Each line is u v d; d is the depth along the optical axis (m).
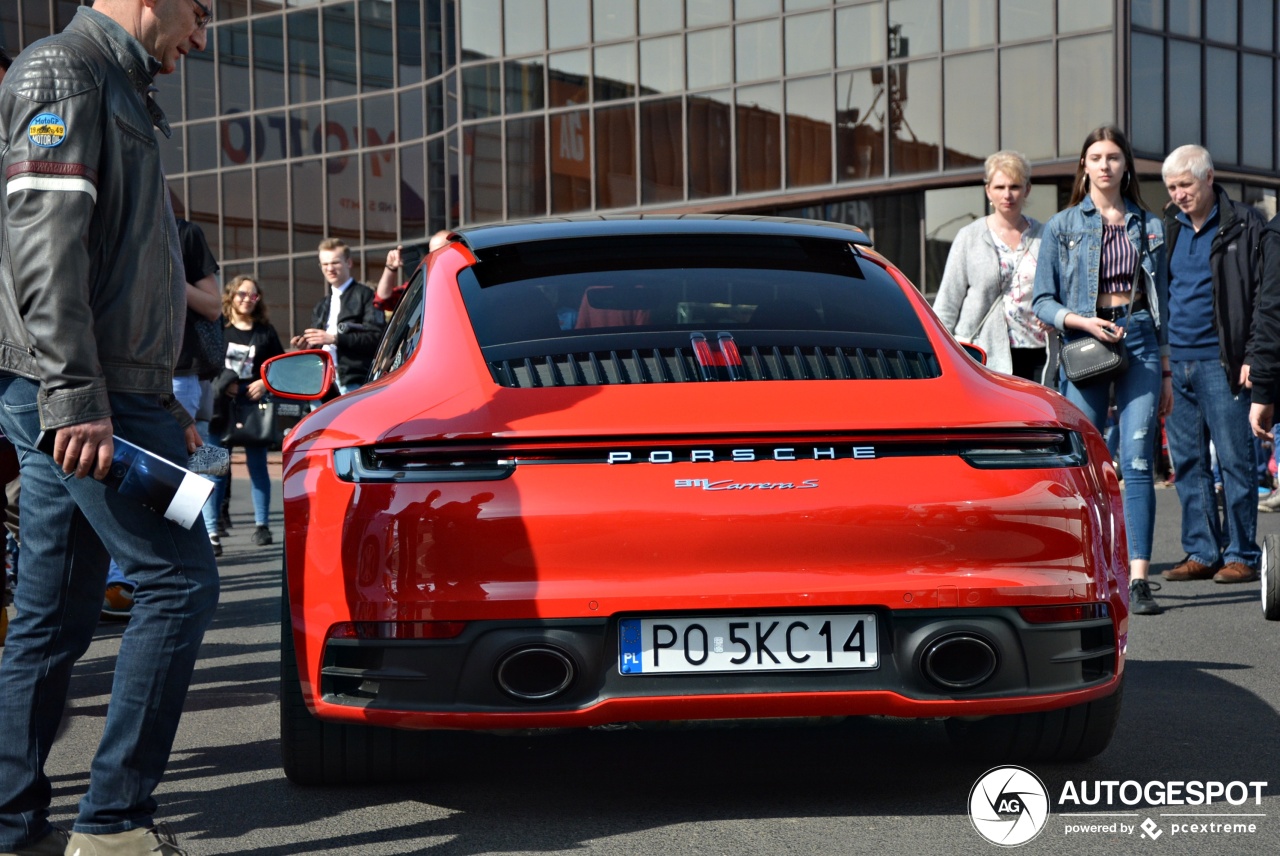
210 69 34.56
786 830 3.36
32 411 2.97
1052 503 3.33
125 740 2.95
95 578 3.10
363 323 10.29
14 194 2.82
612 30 28.17
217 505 10.41
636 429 3.23
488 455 3.25
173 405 3.41
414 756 3.75
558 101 28.78
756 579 3.21
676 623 3.23
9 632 3.06
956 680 3.28
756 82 26.75
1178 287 7.61
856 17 25.81
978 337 7.20
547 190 28.89
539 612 3.18
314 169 33.16
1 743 3.02
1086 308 6.68
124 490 2.85
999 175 7.05
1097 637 3.47
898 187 25.30
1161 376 6.72
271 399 10.93
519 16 29.17
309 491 3.38
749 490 3.22
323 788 3.83
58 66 2.86
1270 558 6.30
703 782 3.81
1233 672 5.28
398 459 3.30
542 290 3.86
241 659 5.99
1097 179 6.67
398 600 3.21
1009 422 3.37
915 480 3.27
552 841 3.30
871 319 3.79
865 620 3.26
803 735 4.36
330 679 3.34
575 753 4.16
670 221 4.33
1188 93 24.91
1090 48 23.95
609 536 3.19
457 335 3.68
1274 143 26.25
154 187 3.01
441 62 30.80
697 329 3.67
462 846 3.27
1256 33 25.88
